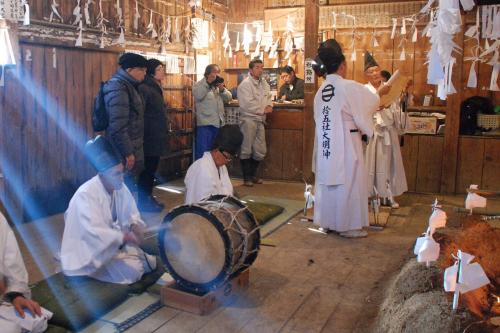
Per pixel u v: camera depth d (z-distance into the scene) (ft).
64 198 16.84
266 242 13.94
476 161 20.27
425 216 17.21
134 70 14.74
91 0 17.21
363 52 24.67
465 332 6.56
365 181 14.53
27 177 15.38
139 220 10.76
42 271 11.36
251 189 21.31
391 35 23.08
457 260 6.54
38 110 15.58
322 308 9.90
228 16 27.27
